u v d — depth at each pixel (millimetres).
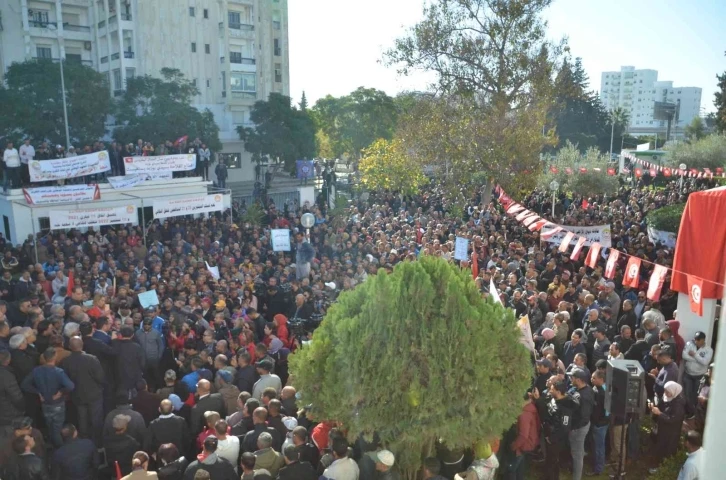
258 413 6746
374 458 5766
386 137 59562
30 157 22438
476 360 5551
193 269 14758
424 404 5402
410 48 26578
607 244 15844
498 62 26109
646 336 9383
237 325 10359
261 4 51844
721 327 1500
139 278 13617
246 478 5996
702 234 9500
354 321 5629
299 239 18375
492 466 5965
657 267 9531
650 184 44875
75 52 47781
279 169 48719
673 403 7875
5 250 18000
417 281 5559
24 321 11148
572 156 36969
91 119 33406
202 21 48375
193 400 8039
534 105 25766
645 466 8117
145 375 9914
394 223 20891
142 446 7215
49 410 7797
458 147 25562
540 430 7445
